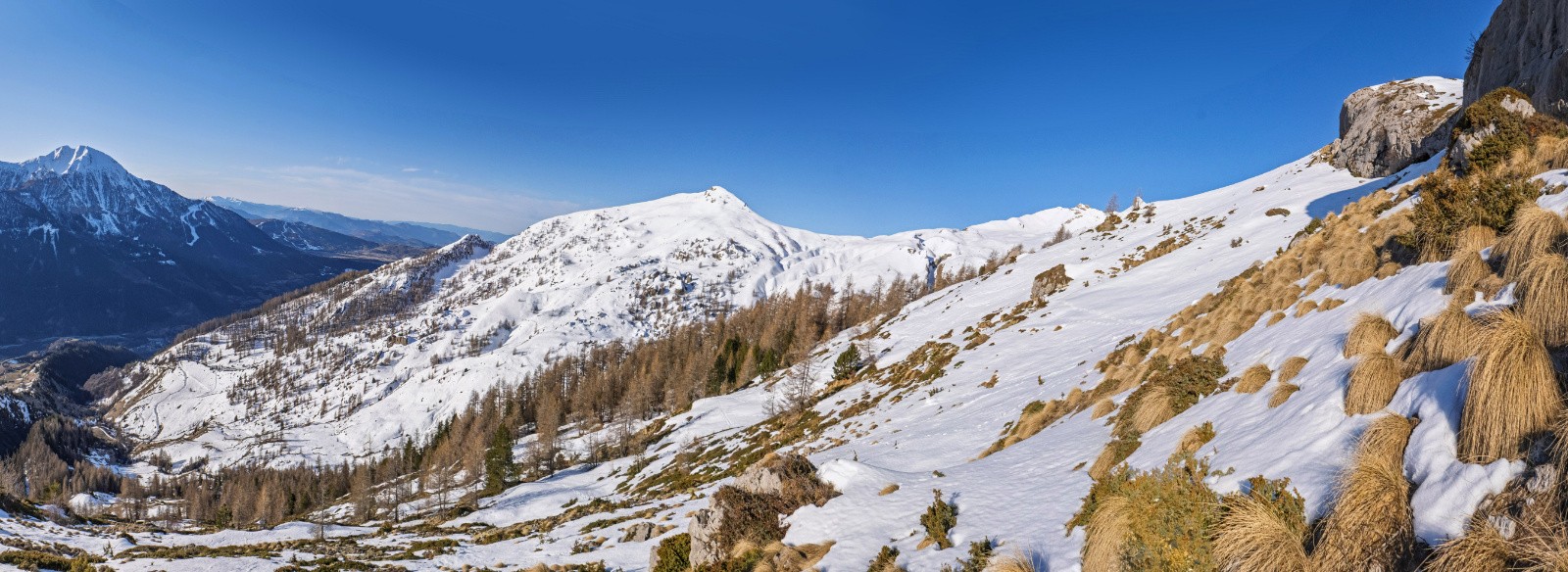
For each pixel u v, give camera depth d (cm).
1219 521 972
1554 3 3888
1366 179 7712
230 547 6162
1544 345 830
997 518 1747
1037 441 2520
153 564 5109
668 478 6950
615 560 3794
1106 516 1175
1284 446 1170
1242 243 6316
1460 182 1895
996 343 6019
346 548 5803
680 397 13512
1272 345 1884
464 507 8406
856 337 10775
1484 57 5009
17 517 8119
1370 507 833
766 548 2084
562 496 8175
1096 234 11025
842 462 2606
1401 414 998
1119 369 2962
